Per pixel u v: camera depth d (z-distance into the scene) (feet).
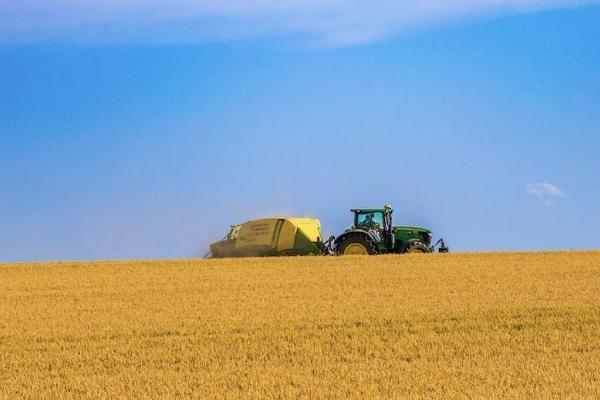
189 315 98.32
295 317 95.45
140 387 66.49
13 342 83.97
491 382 66.23
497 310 98.63
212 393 64.28
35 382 68.03
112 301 111.75
